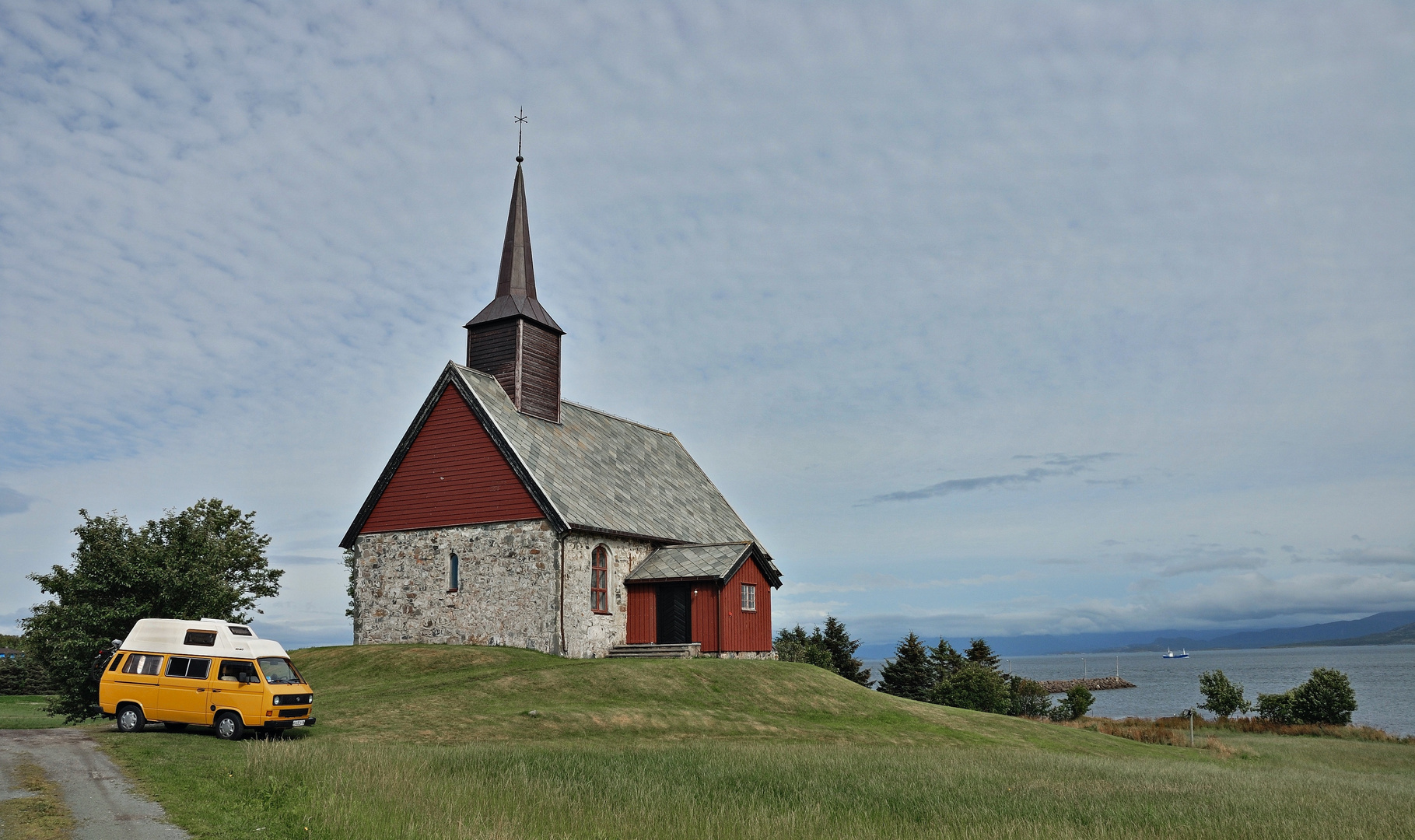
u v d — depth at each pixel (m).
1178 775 24.17
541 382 46.16
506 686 32.09
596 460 46.91
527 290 46.78
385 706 28.81
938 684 66.94
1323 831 15.71
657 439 56.25
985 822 15.88
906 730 32.94
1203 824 16.20
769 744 27.77
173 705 23.22
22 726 38.94
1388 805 19.86
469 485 41.62
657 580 41.88
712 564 41.91
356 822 13.45
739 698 34.03
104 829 13.17
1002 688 62.00
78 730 24.02
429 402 43.22
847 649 69.75
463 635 40.69
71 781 16.66
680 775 19.08
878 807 17.03
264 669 23.27
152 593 32.72
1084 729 44.88
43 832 12.92
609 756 21.39
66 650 31.03
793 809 16.19
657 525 45.69
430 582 42.00
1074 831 15.00
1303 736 60.19
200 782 16.67
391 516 43.56
